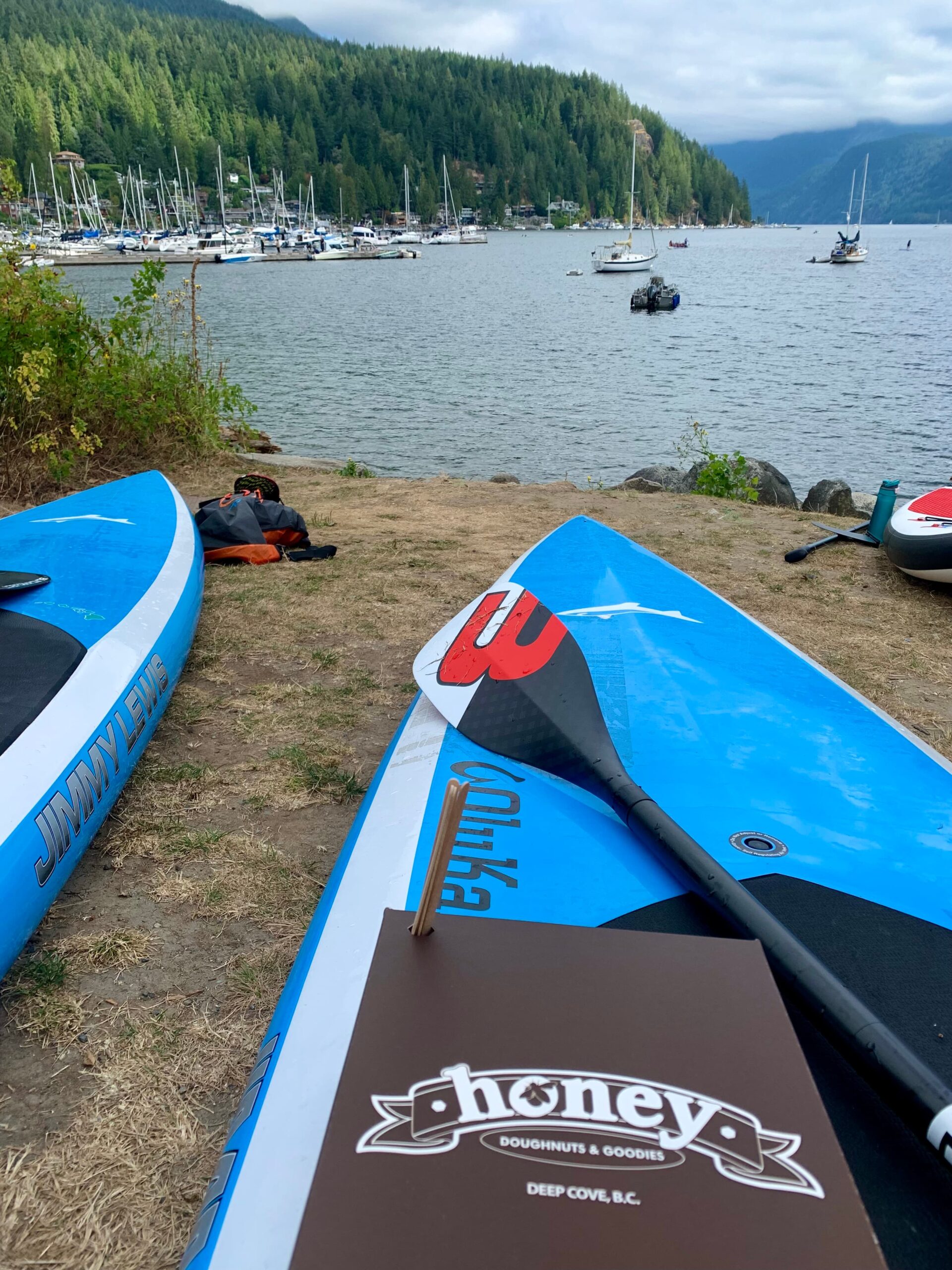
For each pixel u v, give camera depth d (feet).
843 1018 4.56
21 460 23.70
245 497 19.08
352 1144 3.39
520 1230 3.13
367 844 7.07
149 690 10.75
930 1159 4.23
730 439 56.70
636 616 10.93
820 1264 3.04
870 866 6.44
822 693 9.81
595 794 7.22
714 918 5.75
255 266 282.36
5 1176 5.67
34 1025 6.84
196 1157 5.88
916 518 18.84
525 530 21.84
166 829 9.43
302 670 13.38
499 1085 3.60
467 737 8.48
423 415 61.11
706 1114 3.51
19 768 7.96
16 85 465.88
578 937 4.31
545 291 186.19
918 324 123.24
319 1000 5.41
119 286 161.99
